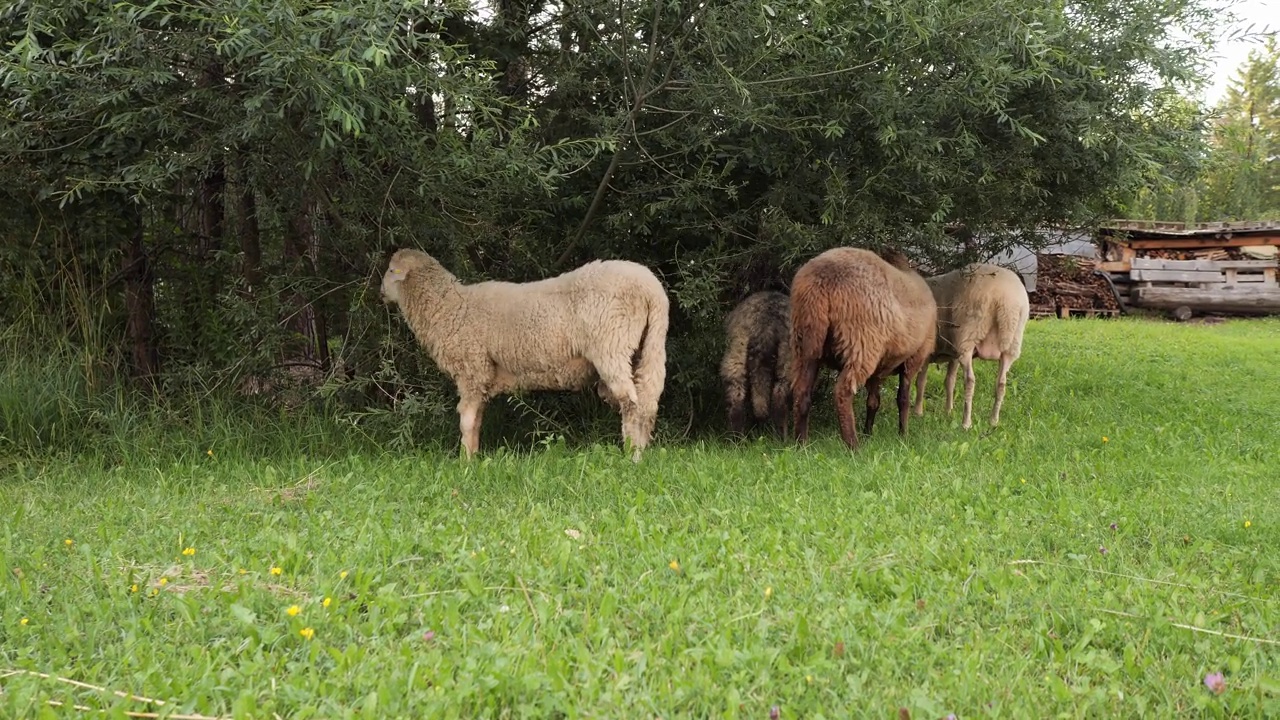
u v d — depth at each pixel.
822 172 7.32
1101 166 7.75
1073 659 3.10
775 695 2.80
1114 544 4.36
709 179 7.11
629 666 2.98
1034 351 13.75
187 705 2.71
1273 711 2.74
